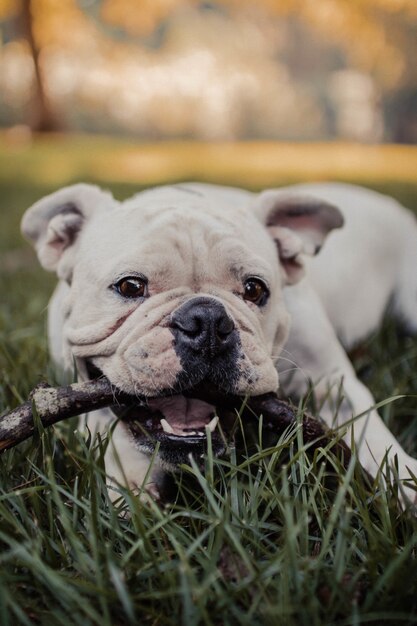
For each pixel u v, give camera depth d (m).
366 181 2.93
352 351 0.89
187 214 0.61
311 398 0.65
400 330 0.97
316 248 0.72
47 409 0.50
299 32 8.50
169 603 0.39
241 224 0.64
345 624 0.37
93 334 0.57
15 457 0.54
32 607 0.38
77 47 5.68
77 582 0.38
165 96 7.95
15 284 1.22
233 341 0.52
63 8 4.79
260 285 0.60
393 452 0.55
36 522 0.43
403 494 0.45
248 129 8.52
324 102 8.74
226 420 0.56
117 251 0.59
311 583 0.38
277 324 0.63
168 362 0.51
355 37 5.23
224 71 8.27
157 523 0.43
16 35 5.42
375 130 8.54
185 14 8.12
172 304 0.54
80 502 0.44
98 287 0.58
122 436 0.58
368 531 0.42
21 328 0.92
